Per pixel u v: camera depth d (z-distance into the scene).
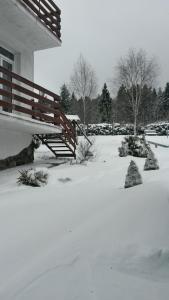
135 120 29.52
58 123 15.43
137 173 9.50
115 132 35.09
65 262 4.85
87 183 11.12
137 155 17.58
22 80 12.52
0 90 11.30
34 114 13.30
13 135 14.87
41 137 16.84
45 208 7.76
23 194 9.59
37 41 15.70
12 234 6.06
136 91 30.91
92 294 4.06
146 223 5.76
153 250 5.04
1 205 8.22
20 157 15.40
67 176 12.30
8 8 12.72
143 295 4.04
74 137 17.14
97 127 36.28
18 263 4.91
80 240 5.50
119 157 17.34
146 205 6.41
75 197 8.83
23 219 6.94
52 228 6.27
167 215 5.91
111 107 49.66
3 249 5.41
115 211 6.46
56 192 9.70
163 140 26.28
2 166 14.05
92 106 41.97
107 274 4.53
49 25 15.78
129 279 4.42
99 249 5.16
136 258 4.91
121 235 5.51
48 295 4.07
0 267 4.82
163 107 52.41
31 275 4.55
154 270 4.69
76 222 6.50
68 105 46.00
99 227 5.86
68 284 4.28
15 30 14.41
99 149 20.16
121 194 8.08
